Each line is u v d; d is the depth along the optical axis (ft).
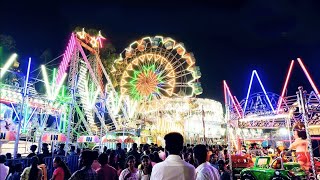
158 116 130.21
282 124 66.44
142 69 136.98
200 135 135.54
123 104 118.11
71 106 67.10
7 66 54.85
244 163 57.72
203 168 17.22
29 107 75.36
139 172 25.68
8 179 31.32
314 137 53.21
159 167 14.78
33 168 27.32
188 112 134.21
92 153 18.93
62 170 28.86
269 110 57.21
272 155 59.52
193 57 134.72
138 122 116.06
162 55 135.33
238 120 58.65
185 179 14.51
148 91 133.90
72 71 98.22
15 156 48.60
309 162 44.06
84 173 17.98
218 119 145.59
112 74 156.35
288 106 55.01
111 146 101.60
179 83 133.90
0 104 65.41
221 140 145.59
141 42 138.10
